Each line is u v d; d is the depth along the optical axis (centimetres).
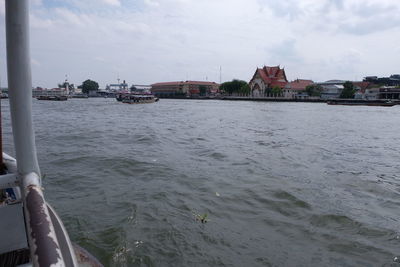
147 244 460
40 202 142
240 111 4559
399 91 8325
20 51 147
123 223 518
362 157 1185
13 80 149
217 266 416
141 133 1733
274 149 1286
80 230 493
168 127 2166
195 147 1295
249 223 548
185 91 12875
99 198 640
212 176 824
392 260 438
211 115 3644
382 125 2617
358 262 433
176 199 646
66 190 690
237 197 671
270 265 422
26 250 209
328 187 764
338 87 9844
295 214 590
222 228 524
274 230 524
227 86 11300
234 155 1126
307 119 3162
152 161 980
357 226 542
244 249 460
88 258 267
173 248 454
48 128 1947
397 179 859
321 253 455
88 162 952
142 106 5866
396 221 567
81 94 14388
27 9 147
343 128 2323
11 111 154
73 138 1488
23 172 160
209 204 628
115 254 430
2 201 241
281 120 2983
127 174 827
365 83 10644
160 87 13900
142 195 661
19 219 204
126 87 16938
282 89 10369
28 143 158
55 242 125
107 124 2309
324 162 1063
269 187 741
